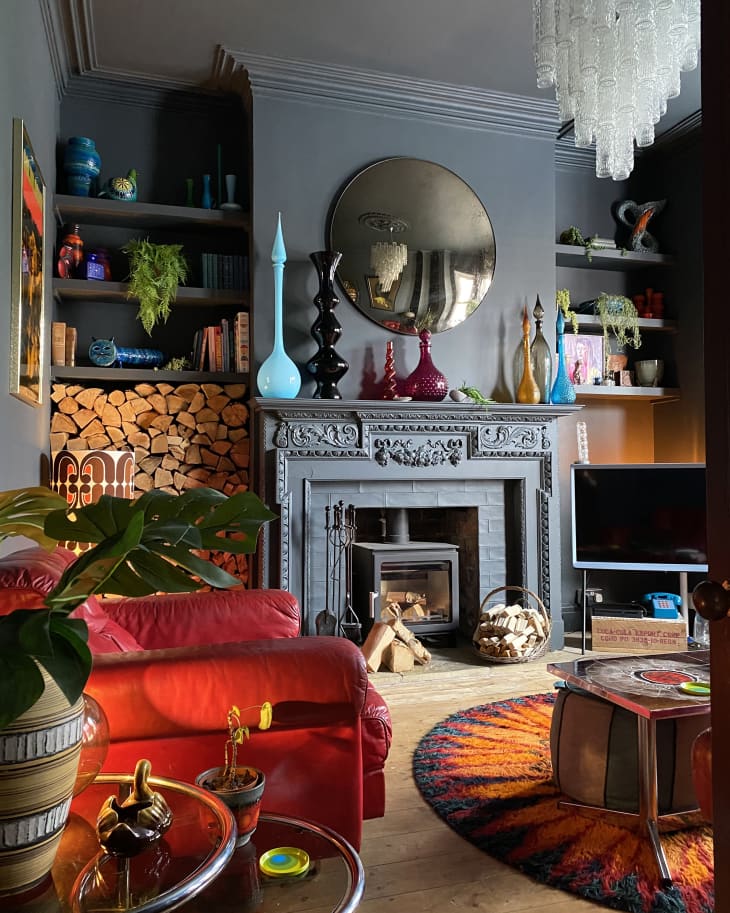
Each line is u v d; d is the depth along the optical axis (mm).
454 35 3652
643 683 2100
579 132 2502
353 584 4250
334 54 3807
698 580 4605
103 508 1030
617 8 2240
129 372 3809
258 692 1592
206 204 3984
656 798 1958
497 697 3371
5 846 932
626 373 4840
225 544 1126
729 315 956
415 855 1946
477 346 4270
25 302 2561
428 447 4055
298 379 3799
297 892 1106
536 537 4254
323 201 4027
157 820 1083
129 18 3469
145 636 2281
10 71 2328
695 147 4672
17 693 832
